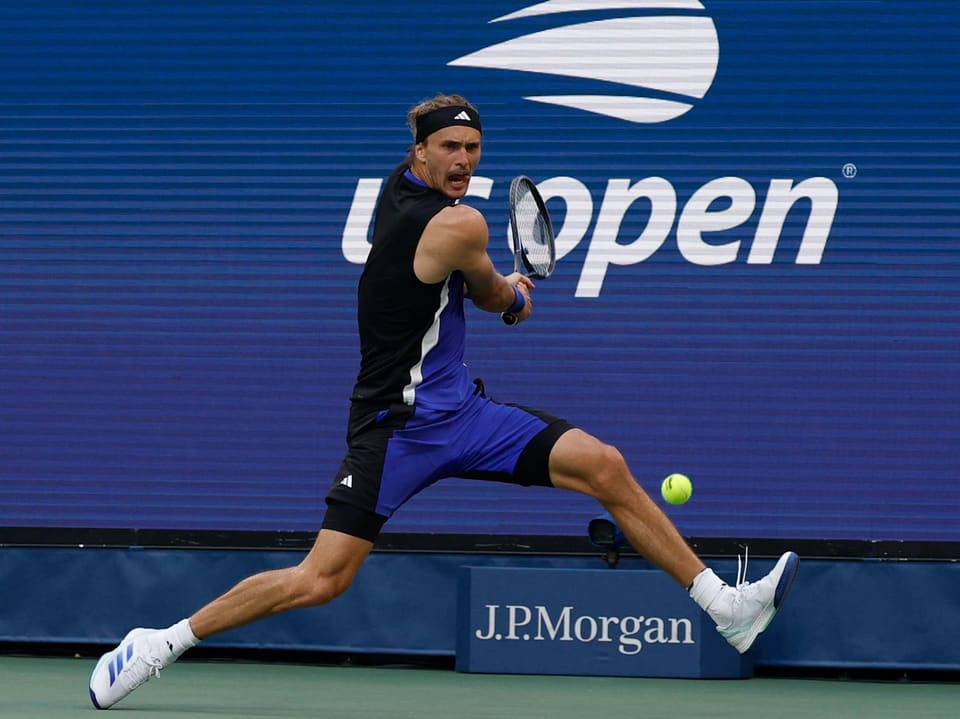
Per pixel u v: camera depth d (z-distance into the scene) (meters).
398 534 23.19
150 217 23.95
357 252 23.72
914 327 22.80
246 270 23.80
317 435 23.61
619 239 23.25
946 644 22.33
